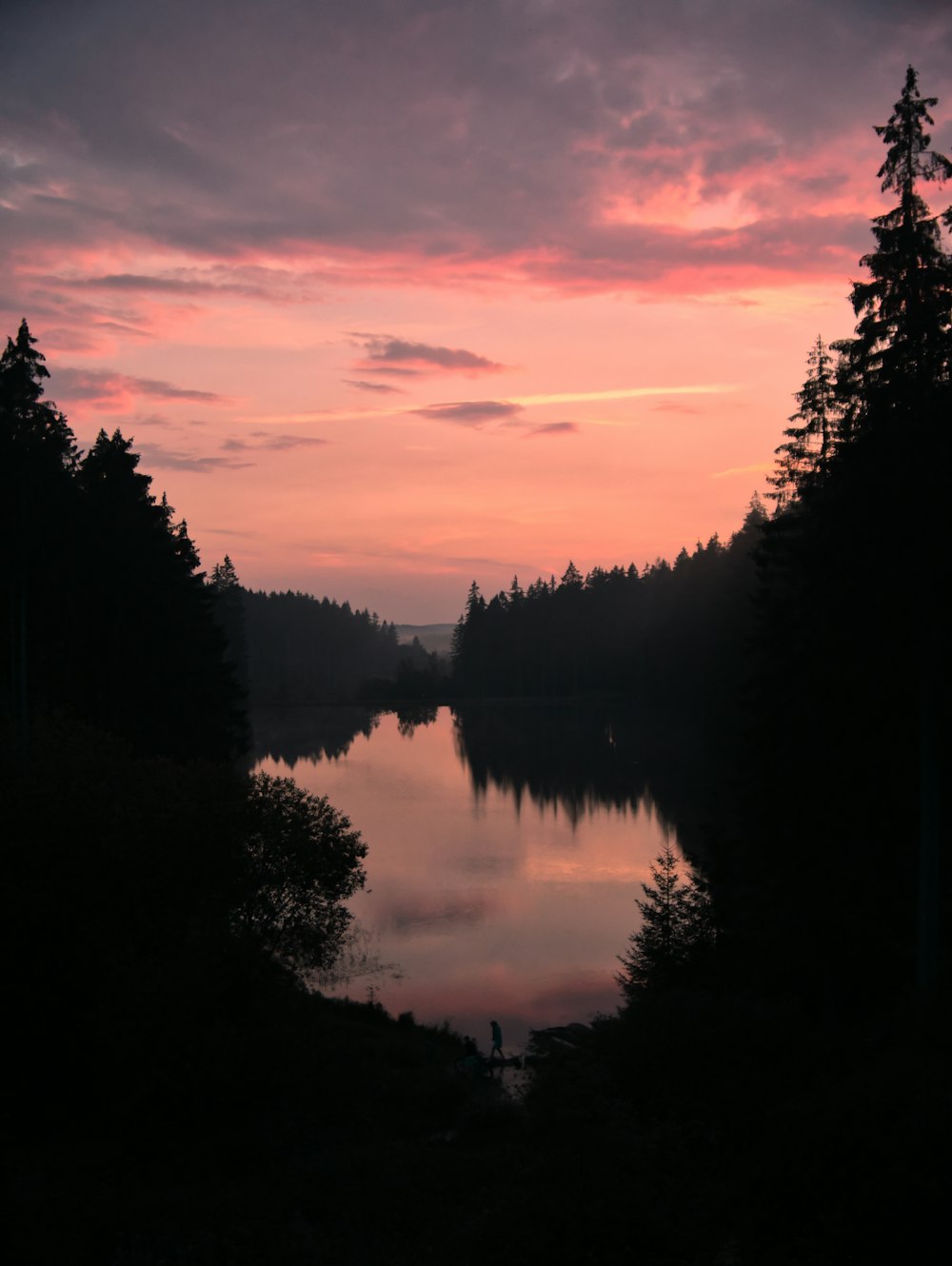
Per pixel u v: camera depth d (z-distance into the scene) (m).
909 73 18.83
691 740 95.75
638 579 188.12
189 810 18.39
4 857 17.19
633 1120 13.59
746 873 24.48
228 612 100.56
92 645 39.47
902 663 19.98
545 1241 11.36
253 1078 17.78
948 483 17.94
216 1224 13.55
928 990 18.45
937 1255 9.70
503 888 43.12
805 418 26.38
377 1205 14.52
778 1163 11.73
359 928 37.56
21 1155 15.11
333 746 108.56
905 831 21.97
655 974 24.86
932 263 18.72
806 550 22.52
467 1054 23.25
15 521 31.62
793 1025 17.19
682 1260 10.80
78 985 17.44
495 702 174.00
